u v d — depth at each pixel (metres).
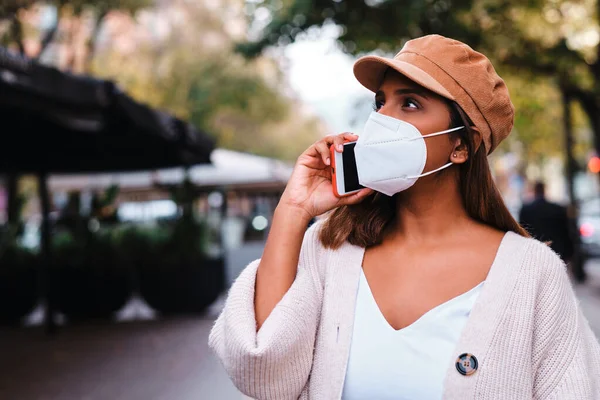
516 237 1.53
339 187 1.56
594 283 12.53
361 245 1.61
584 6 11.47
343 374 1.48
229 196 21.59
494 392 1.38
